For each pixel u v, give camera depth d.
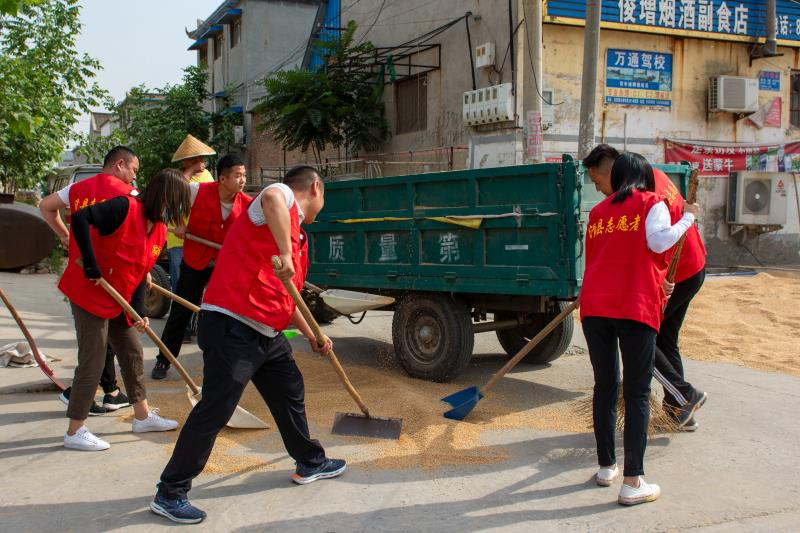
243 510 3.39
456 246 5.68
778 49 14.07
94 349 4.12
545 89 12.25
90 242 3.92
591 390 5.71
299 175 3.53
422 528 3.24
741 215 13.70
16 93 10.96
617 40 12.84
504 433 4.58
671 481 3.83
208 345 3.27
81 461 3.99
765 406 5.25
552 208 4.99
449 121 13.89
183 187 4.30
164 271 8.95
